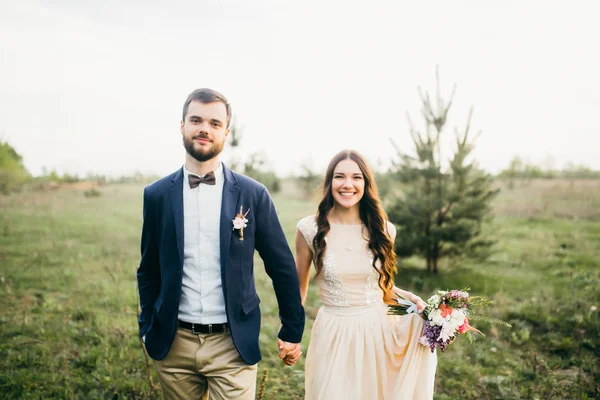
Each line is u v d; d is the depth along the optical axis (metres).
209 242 2.51
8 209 14.40
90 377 3.92
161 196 2.55
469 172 7.70
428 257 7.88
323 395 2.87
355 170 3.04
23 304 5.80
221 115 2.49
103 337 4.75
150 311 2.66
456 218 7.70
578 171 24.81
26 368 4.04
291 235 11.25
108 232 10.95
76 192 19.48
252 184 2.67
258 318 2.66
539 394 3.82
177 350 2.54
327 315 3.07
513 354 4.71
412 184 7.98
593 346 4.76
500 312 5.77
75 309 5.65
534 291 6.68
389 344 3.02
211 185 2.54
